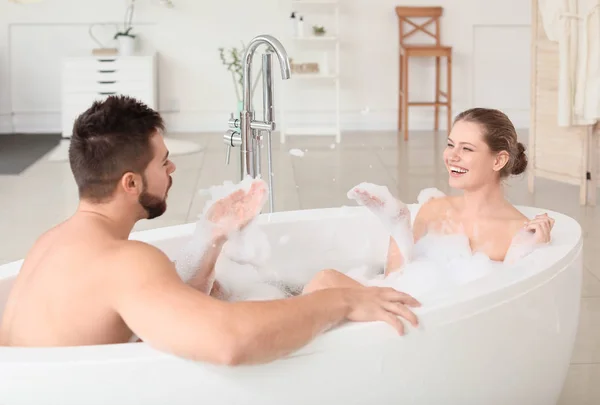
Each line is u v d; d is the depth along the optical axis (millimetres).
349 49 7539
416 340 1603
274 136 7445
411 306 1629
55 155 6461
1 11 7328
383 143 7012
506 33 7551
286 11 7434
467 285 1747
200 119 7594
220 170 5918
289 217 2500
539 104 5098
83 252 1497
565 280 1932
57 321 1493
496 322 1728
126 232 1596
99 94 7027
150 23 7414
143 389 1441
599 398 2439
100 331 1479
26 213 4746
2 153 6547
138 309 1407
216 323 1375
